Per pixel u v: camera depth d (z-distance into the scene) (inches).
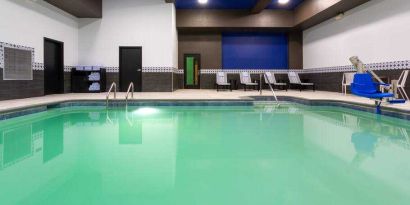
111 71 446.9
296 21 512.1
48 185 90.9
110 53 445.4
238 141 153.2
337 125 203.0
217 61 565.3
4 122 209.5
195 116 246.8
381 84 244.4
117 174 100.9
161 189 87.3
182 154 127.3
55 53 394.9
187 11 514.9
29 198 80.7
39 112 259.4
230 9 517.3
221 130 183.9
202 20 515.5
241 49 576.7
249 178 97.0
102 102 303.3
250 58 577.6
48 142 150.8
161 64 450.0
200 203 77.5
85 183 92.4
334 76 462.6
